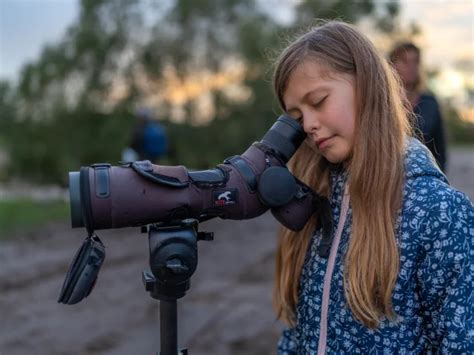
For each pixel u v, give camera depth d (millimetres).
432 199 1125
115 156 14945
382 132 1169
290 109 1271
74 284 1208
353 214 1189
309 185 1356
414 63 2879
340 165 1313
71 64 15664
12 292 4844
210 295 4523
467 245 1111
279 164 1268
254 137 15164
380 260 1138
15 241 6973
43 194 12477
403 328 1154
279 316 1441
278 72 1248
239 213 1239
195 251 1216
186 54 15758
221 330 3777
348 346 1192
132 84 15898
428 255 1124
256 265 5484
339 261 1217
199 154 15227
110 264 5738
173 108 15789
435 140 2980
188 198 1196
